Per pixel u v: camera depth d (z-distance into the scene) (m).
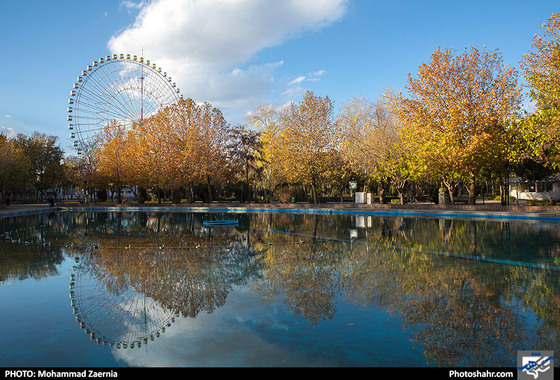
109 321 5.09
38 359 3.99
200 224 19.84
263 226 18.36
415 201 37.81
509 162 24.12
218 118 36.69
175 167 36.09
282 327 4.76
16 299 6.16
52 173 56.44
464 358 3.87
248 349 4.13
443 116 22.86
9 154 39.84
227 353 4.03
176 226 18.84
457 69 22.47
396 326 4.75
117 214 29.64
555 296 5.86
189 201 45.28
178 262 9.05
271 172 38.53
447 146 22.28
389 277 7.22
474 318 4.97
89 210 36.41
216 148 36.34
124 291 6.57
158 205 37.53
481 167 24.70
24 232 16.62
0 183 41.03
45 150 58.97
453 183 30.75
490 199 44.34
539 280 6.83
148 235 14.88
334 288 6.54
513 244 11.11
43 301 6.04
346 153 33.31
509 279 6.92
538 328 4.62
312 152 31.50
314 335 4.49
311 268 8.19
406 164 27.42
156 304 5.82
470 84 22.08
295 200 41.72
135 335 4.60
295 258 9.43
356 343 4.25
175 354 4.03
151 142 36.72
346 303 5.70
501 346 4.14
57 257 10.00
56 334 4.66
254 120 40.03
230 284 6.93
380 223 19.27
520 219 19.92
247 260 9.23
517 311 5.22
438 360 3.82
